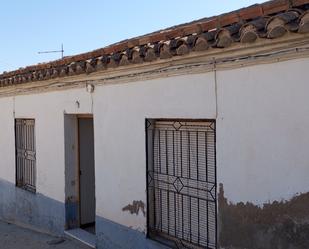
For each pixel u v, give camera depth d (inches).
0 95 398.0
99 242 261.9
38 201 340.8
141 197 224.7
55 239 306.3
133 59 204.2
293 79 145.4
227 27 152.6
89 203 318.7
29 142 360.8
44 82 308.0
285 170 149.9
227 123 171.9
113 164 245.9
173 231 212.8
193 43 168.6
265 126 156.3
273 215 155.0
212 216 192.2
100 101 254.8
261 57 154.3
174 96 197.9
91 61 236.5
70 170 305.9
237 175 168.7
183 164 206.5
